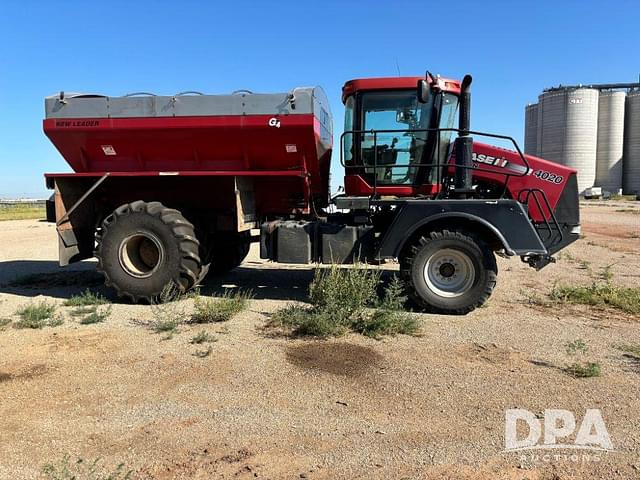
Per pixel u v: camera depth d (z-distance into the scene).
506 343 5.45
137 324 6.22
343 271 6.83
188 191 7.97
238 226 7.48
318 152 7.50
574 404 3.97
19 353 5.17
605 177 58.38
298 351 5.17
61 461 3.21
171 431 3.58
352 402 4.02
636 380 4.45
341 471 3.10
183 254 7.16
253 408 3.92
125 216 7.22
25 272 10.26
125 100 7.33
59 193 7.68
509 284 8.73
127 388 4.30
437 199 6.92
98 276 9.57
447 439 3.47
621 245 14.73
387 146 7.42
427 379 4.46
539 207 7.13
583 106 56.38
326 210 8.52
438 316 6.59
